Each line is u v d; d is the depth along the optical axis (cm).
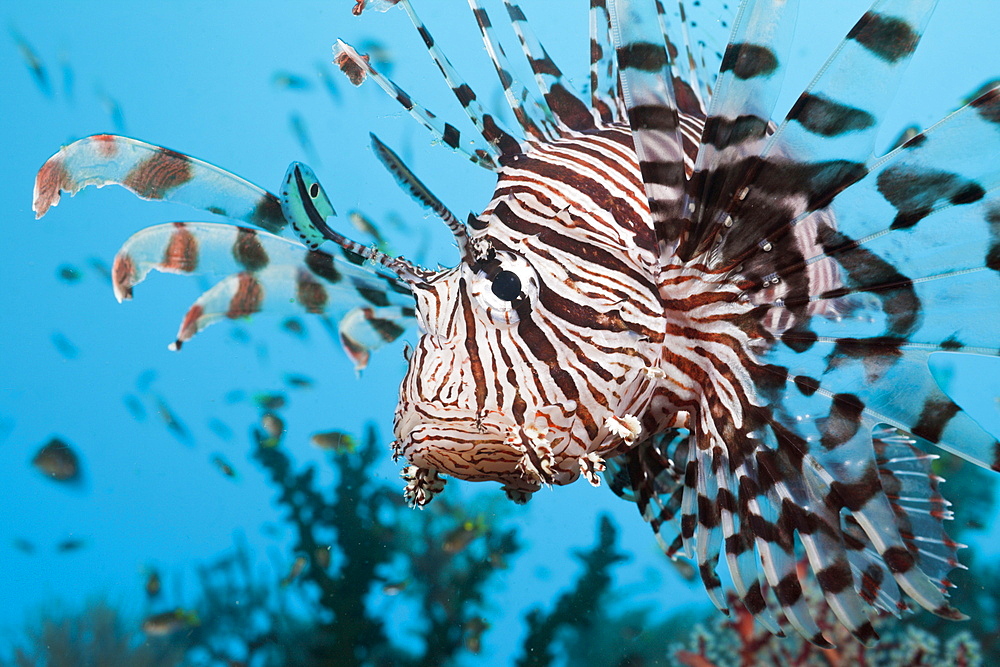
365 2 25
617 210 24
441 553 78
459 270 23
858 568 28
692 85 31
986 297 24
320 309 29
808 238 24
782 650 60
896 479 29
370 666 73
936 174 23
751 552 26
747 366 25
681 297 24
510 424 22
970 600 68
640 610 89
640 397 24
